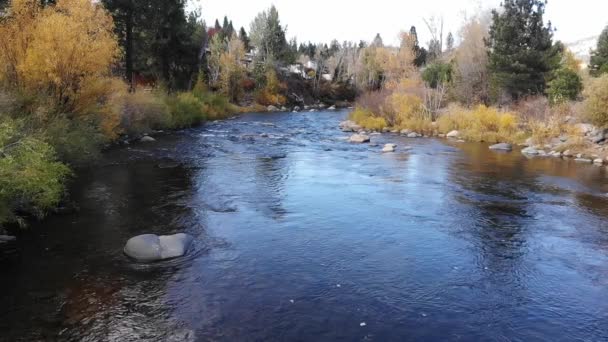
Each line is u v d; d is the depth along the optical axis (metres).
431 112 38.84
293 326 7.51
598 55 48.72
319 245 11.20
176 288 8.77
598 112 25.97
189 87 52.03
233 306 8.13
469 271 9.88
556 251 11.12
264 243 11.25
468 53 43.66
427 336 7.32
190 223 12.59
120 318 7.65
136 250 10.12
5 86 17.83
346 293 8.73
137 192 15.69
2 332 7.17
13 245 10.77
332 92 92.06
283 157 23.92
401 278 9.45
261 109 68.19
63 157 17.72
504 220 13.52
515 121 32.91
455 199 15.80
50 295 8.39
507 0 37.88
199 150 25.42
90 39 20.73
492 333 7.46
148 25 40.72
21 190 11.59
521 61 36.59
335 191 16.62
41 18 19.66
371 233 12.16
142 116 29.62
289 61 91.75
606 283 9.39
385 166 21.88
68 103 20.42
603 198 16.22
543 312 8.19
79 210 13.54
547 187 17.81
